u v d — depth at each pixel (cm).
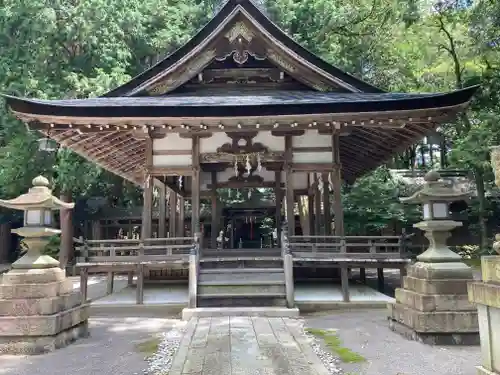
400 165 3125
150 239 988
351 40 2236
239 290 889
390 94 1150
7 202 628
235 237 2739
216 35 1197
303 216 1833
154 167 1129
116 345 617
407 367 486
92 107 988
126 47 2050
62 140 1151
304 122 1052
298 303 922
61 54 1950
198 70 1220
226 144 1148
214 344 591
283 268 948
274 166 1456
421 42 2247
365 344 594
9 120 1805
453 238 2431
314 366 484
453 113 1017
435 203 661
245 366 485
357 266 964
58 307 605
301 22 2106
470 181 2316
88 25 1845
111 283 1134
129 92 1203
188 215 2412
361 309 918
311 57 1221
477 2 1797
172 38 2133
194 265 886
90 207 2556
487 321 362
